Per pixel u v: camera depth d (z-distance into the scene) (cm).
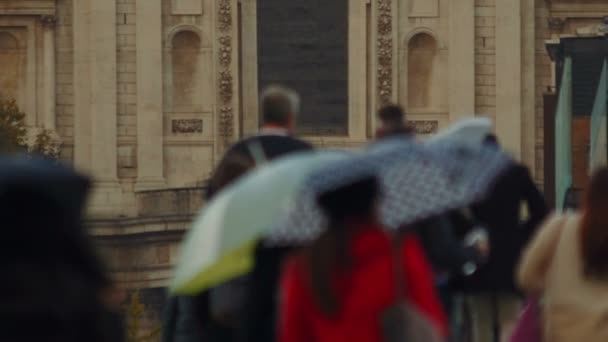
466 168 2222
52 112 7925
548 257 2412
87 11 7906
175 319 3050
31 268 1781
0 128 7319
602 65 5478
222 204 2261
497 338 2905
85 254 1792
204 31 7962
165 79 7944
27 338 1772
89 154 7912
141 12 7925
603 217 2362
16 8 7881
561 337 2380
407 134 2811
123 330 1862
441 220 2533
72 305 1777
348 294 2094
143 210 7806
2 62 7919
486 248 2830
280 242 2445
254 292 2500
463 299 2917
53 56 7912
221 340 2766
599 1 7931
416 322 2084
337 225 2116
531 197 2878
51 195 1788
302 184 2142
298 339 2106
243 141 2830
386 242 2109
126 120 7938
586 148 5466
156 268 7681
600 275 2372
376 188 2128
